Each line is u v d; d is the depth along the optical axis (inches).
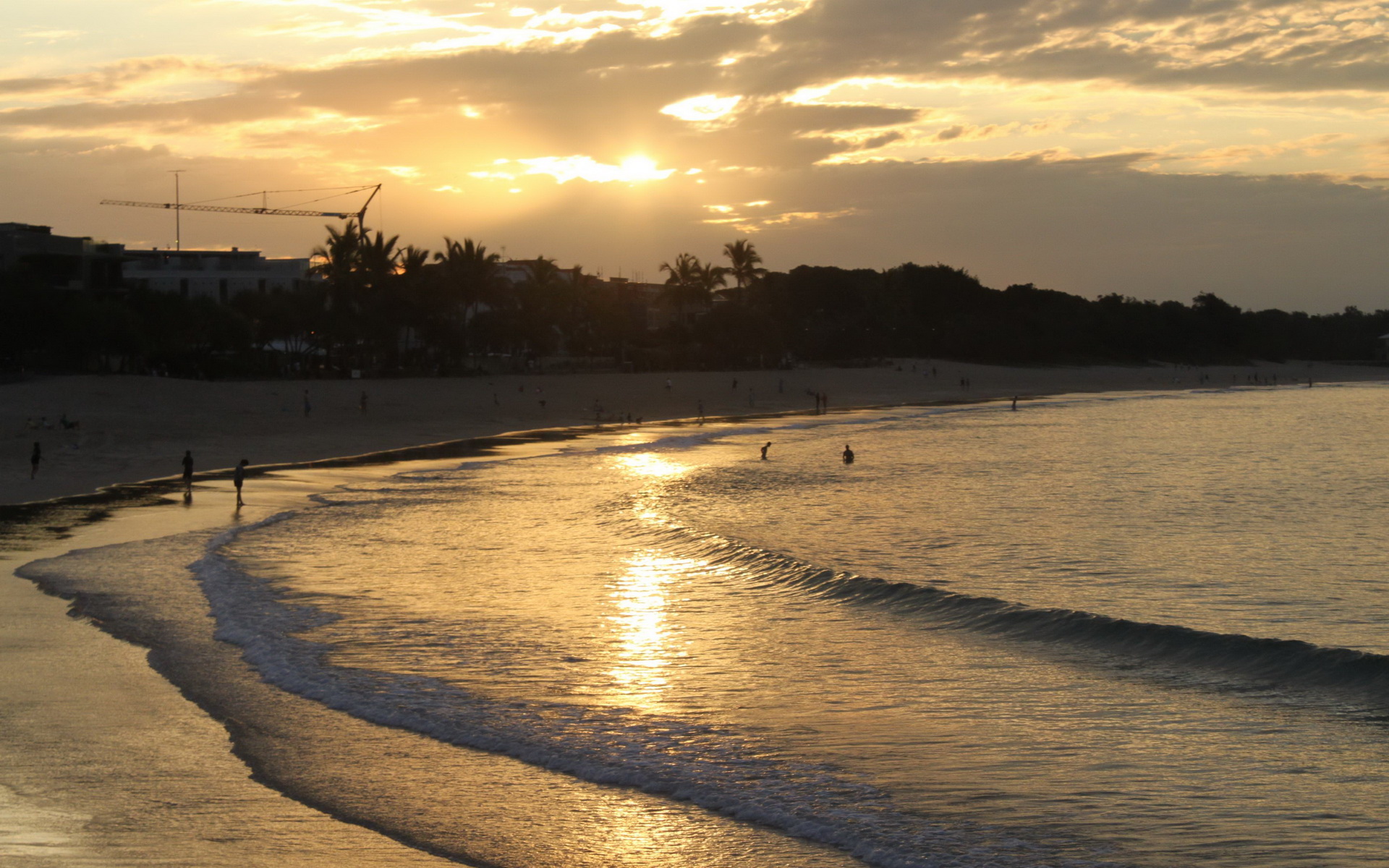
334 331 3501.5
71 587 808.9
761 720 536.4
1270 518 1429.6
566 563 989.8
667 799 428.1
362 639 683.4
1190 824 411.8
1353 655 655.8
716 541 1107.3
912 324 6540.4
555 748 484.4
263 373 3361.2
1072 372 6382.9
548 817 403.9
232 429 2273.6
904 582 935.0
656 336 5344.5
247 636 671.1
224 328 3090.6
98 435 1959.9
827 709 558.6
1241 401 4734.3
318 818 393.4
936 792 440.5
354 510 1322.6
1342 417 3678.6
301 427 2413.9
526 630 724.7
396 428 2573.8
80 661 605.9
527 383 3577.8
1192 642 702.5
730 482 1795.0
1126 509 1507.1
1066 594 919.0
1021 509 1496.1
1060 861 375.9
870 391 4815.5
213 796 411.8
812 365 5639.8
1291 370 7736.2
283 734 492.7
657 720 534.6
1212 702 581.0
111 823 379.2
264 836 372.8
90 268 3238.2
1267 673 637.9
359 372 3412.9
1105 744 505.0
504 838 383.2
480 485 1648.6
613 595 852.6
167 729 493.4
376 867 350.6
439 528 1191.6
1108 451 2468.0
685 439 2655.0
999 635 739.4
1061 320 7106.3
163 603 761.0
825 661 662.5
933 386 5275.6
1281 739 515.8
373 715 526.9
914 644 709.3
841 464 2121.1
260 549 1016.2
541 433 2746.1
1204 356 7632.9
